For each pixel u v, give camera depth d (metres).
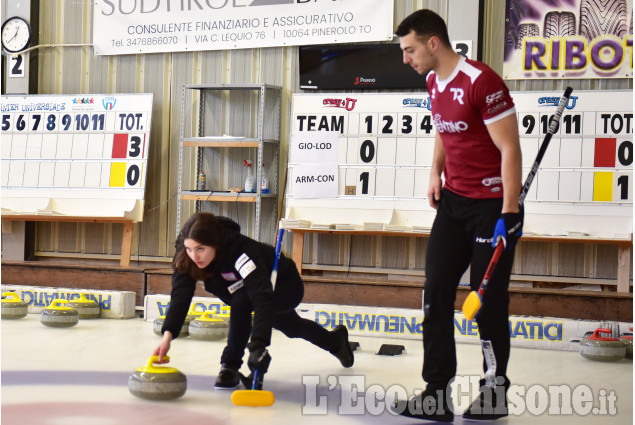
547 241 6.15
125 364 3.90
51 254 7.51
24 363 3.84
